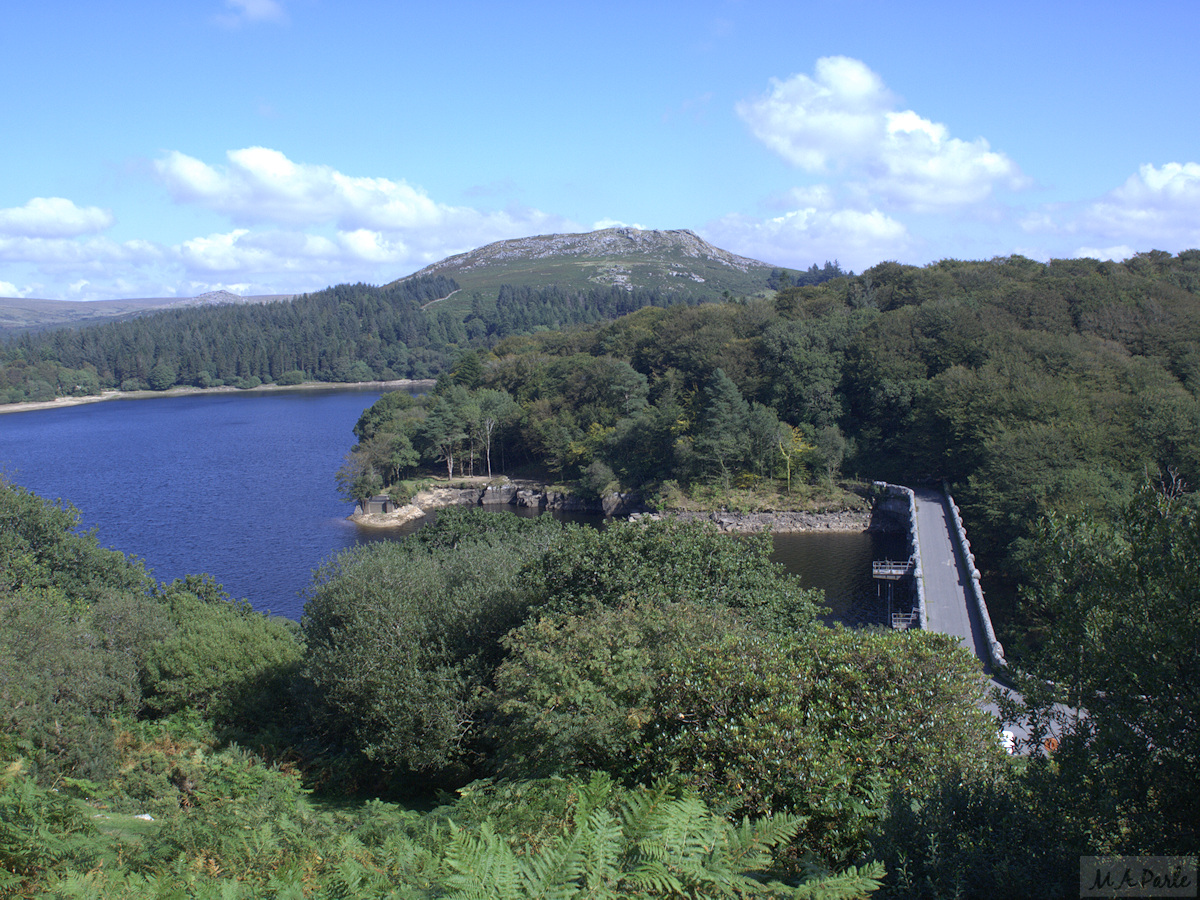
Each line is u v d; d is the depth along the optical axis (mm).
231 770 20031
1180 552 9320
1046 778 9664
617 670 15938
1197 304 93250
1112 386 77812
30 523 36875
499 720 18531
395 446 112125
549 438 112062
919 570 55406
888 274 136875
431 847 12266
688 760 14305
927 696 14492
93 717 21906
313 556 79188
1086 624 9828
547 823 11805
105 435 171625
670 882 7621
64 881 10211
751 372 108812
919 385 94562
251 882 11555
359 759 23547
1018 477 61812
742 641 16406
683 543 25234
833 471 93500
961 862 8867
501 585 25375
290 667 28719
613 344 141250
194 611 32438
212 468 128750
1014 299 102000
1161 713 8891
